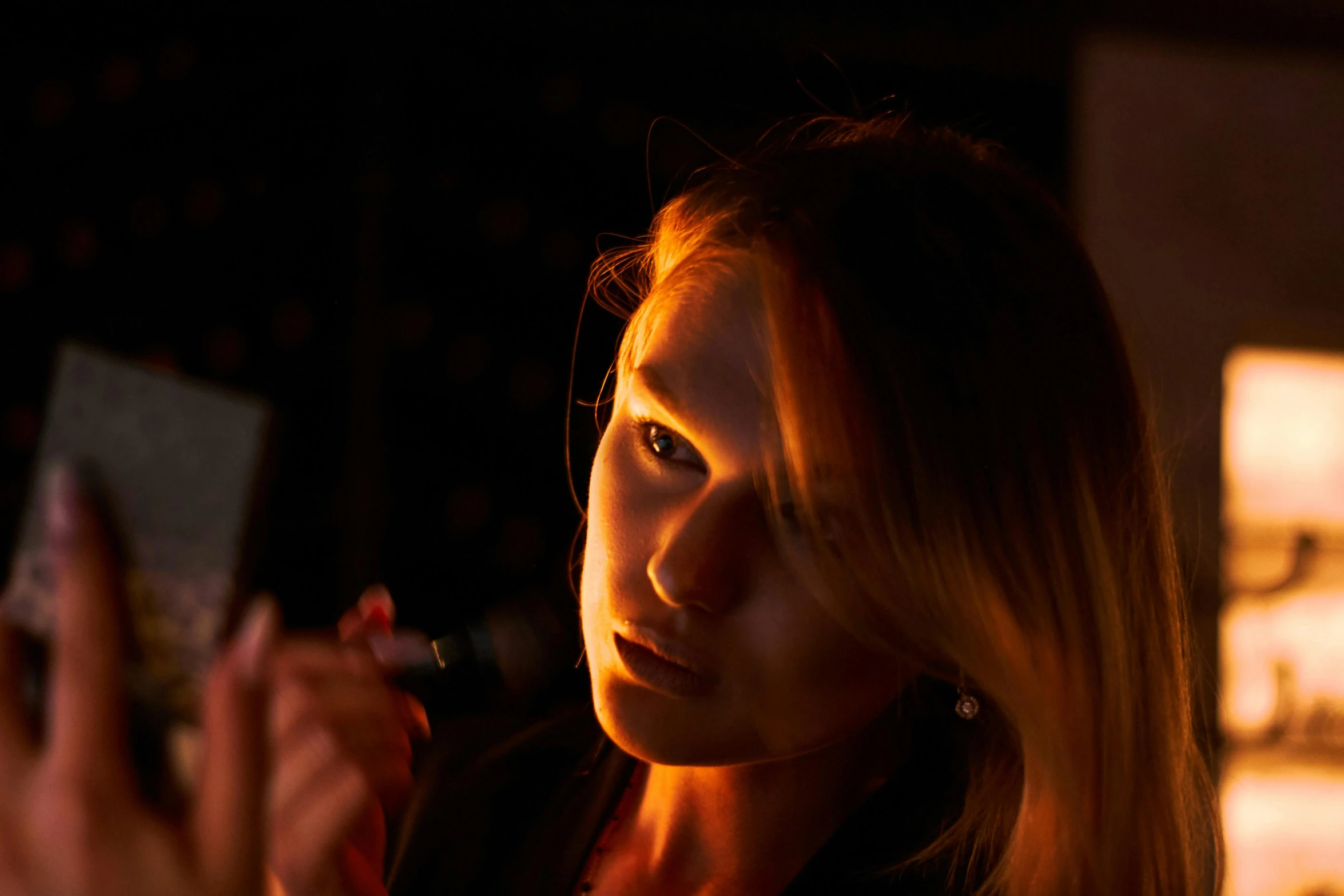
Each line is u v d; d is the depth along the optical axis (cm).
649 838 69
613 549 57
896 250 57
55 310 236
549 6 249
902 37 258
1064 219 65
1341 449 273
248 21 241
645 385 57
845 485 54
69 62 236
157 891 33
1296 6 263
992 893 61
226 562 35
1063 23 262
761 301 56
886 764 68
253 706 35
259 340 240
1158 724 62
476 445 247
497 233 251
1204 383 255
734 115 257
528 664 66
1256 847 261
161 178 239
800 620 54
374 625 66
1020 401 57
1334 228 264
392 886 75
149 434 35
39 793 33
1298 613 267
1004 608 56
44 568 35
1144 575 63
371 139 242
